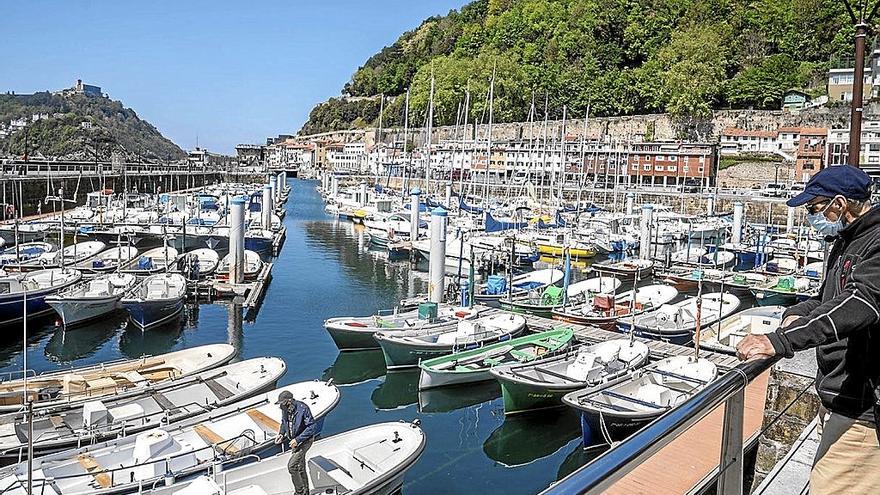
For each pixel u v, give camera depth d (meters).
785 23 129.00
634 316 31.45
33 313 34.47
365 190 108.31
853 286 3.25
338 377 28.27
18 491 14.66
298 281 49.66
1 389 21.16
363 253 64.69
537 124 141.75
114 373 22.78
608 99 138.50
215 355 25.05
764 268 51.84
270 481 15.87
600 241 61.03
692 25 136.00
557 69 146.75
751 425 16.92
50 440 17.52
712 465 15.55
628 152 115.44
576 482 2.26
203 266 48.38
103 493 14.56
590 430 20.11
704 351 28.31
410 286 48.66
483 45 172.88
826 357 3.75
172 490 14.97
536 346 27.88
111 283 37.38
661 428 2.65
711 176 111.62
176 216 72.62
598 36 152.50
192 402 20.64
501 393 26.30
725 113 122.62
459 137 145.75
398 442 17.66
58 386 21.50
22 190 76.62
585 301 37.72
